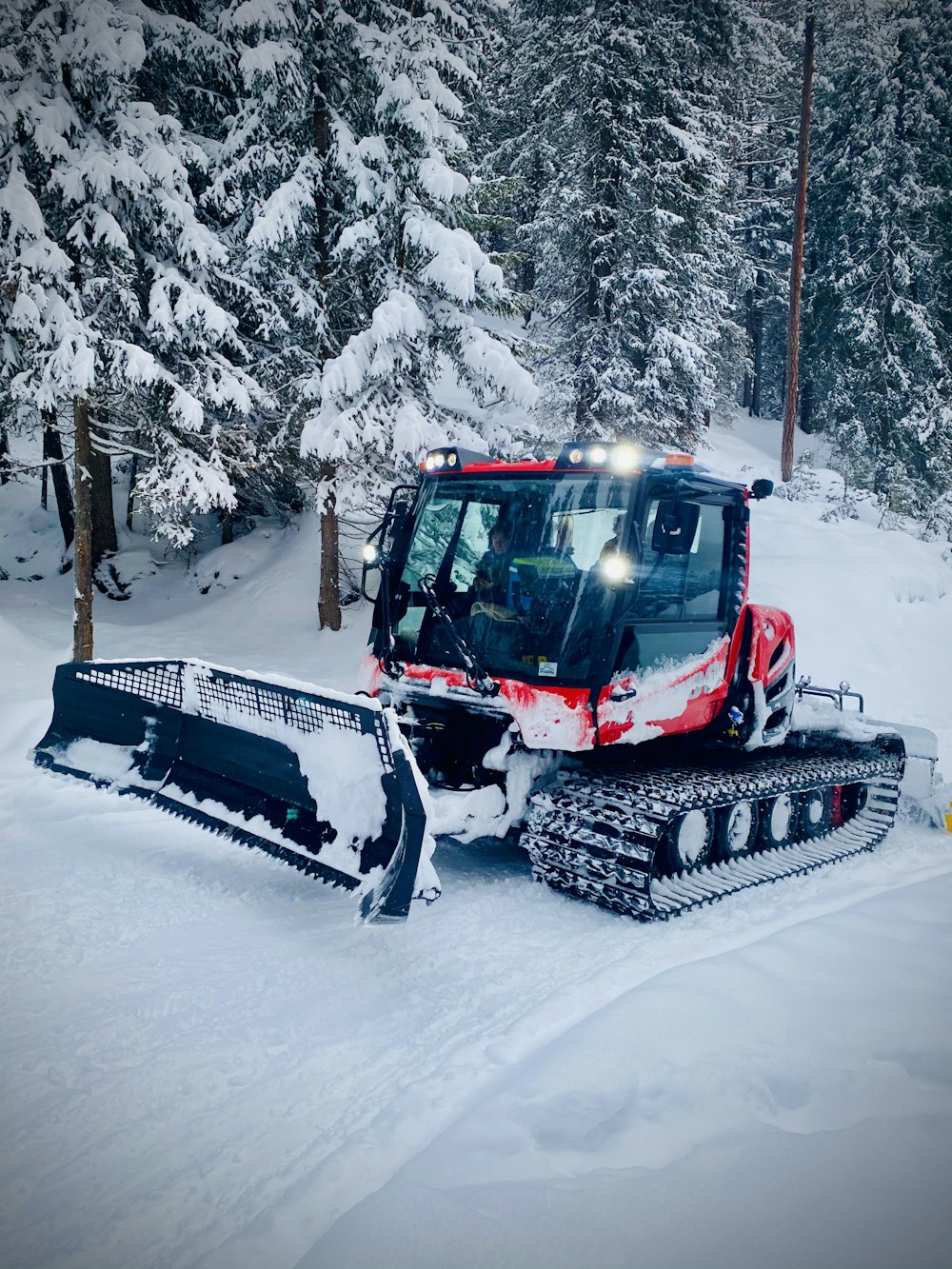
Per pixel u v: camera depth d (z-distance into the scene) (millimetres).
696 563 5484
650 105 18703
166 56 12672
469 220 14758
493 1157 2596
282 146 12930
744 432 35562
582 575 4910
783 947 4020
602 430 18406
